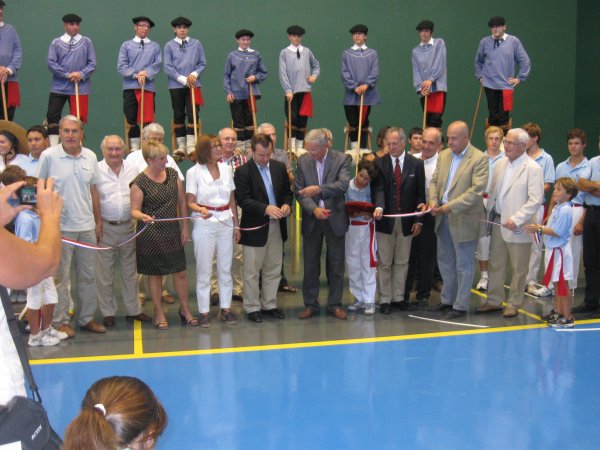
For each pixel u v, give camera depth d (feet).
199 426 15.84
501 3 48.93
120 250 23.84
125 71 31.37
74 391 17.90
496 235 25.03
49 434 6.48
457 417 16.35
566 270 23.11
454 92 48.55
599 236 24.97
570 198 22.74
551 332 22.98
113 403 6.27
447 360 20.25
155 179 22.85
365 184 24.63
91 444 5.85
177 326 23.94
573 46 50.72
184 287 24.07
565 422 16.07
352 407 16.92
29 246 6.44
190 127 32.45
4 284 6.31
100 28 42.55
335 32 46.03
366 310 25.29
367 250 25.02
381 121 47.50
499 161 25.03
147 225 22.84
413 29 47.32
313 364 19.94
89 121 42.91
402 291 25.64
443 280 25.57
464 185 24.00
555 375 19.02
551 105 50.85
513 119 50.42
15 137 23.36
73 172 21.99
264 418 16.29
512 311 24.88
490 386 18.24
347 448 14.79
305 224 24.73
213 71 44.47
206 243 23.39
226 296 24.16
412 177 24.80
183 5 43.65
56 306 22.68
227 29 44.42
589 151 50.14
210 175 23.25
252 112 32.24
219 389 18.06
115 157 22.84
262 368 19.61
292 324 24.09
